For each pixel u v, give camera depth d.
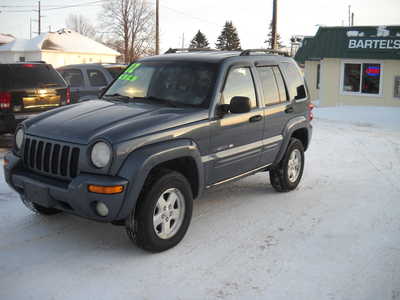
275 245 4.79
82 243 4.75
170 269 4.20
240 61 5.51
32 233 4.99
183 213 4.66
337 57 22.58
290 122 6.36
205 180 4.97
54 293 3.73
